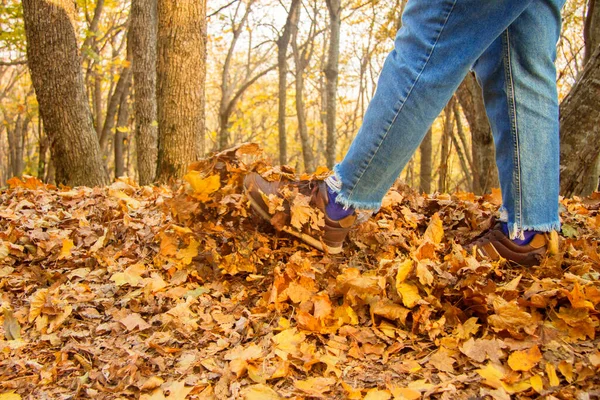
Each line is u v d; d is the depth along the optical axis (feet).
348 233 6.16
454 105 26.53
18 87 70.18
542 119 5.07
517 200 5.21
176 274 5.75
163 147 16.67
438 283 4.70
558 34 5.26
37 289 5.88
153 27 26.08
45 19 17.63
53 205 9.12
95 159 19.29
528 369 3.82
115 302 5.43
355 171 5.09
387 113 4.79
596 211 7.45
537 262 5.37
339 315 4.77
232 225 5.95
